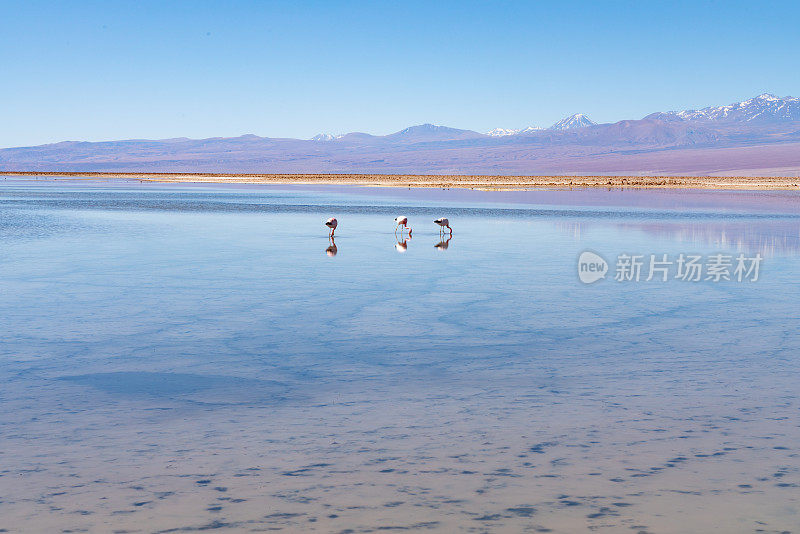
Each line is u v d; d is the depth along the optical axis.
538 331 11.22
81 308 13.03
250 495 5.16
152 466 5.73
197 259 20.20
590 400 7.54
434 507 4.96
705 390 7.90
